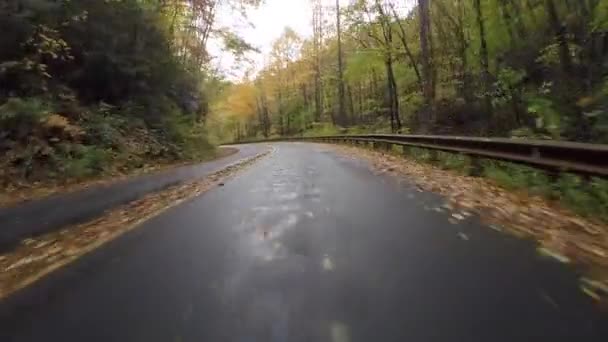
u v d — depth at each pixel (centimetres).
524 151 752
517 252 418
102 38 1714
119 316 306
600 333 265
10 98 1198
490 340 259
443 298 317
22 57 1342
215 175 1202
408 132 2738
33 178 1084
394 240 469
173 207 714
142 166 1593
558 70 1587
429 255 414
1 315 318
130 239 516
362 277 362
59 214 716
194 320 296
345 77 3866
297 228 534
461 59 2414
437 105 2325
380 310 301
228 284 357
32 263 443
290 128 7650
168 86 2312
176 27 2705
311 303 315
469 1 2295
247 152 2786
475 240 462
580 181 629
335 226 538
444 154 1277
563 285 336
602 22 1451
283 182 978
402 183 911
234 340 268
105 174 1307
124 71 1783
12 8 1278
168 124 2102
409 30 3005
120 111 1797
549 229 496
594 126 1183
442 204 669
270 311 305
